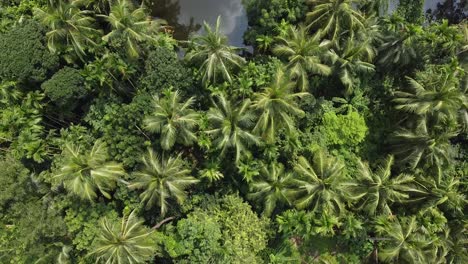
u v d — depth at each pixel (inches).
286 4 819.4
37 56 781.3
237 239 772.6
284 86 719.7
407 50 826.2
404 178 783.7
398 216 826.2
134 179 765.9
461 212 811.4
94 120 820.0
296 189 779.4
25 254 743.1
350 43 816.9
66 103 815.1
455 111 749.3
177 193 752.3
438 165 782.5
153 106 748.6
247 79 799.1
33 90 838.5
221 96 762.2
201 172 803.4
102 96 826.2
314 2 818.2
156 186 736.3
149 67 794.2
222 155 780.6
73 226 755.4
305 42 779.4
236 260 753.6
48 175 798.5
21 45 769.6
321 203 775.1
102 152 756.6
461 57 838.5
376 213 813.2
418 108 764.0
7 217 761.6
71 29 773.3
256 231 799.7
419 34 815.7
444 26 807.1
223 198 823.7
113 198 812.0
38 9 810.2
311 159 840.9
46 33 787.4
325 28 816.9
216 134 757.3
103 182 738.8
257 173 792.9
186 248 756.0
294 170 797.2
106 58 799.1
